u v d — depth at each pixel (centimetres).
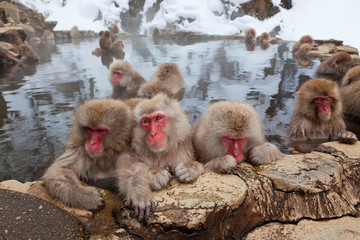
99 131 88
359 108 154
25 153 109
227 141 91
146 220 71
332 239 73
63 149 112
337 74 231
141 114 90
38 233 65
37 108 157
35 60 318
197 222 69
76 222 71
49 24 589
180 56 323
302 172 87
